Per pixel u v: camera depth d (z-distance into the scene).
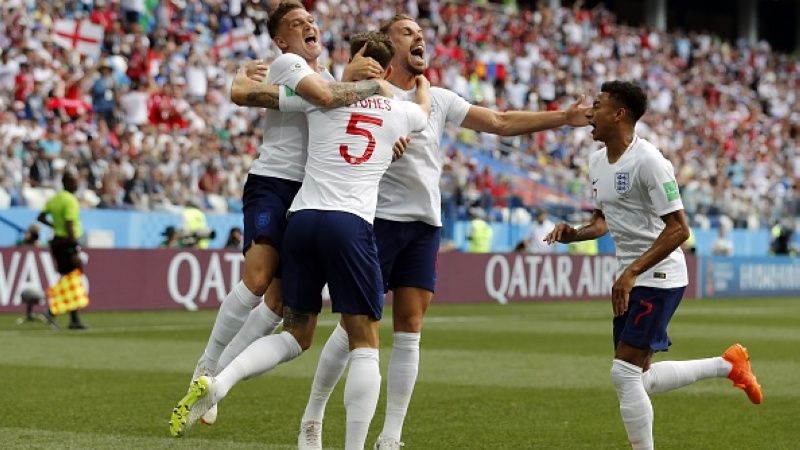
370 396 11.16
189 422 10.75
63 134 37.38
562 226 12.90
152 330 28.00
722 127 69.56
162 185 38.06
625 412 11.78
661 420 15.38
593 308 40.91
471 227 44.06
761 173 65.94
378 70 11.52
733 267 53.09
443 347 25.03
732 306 44.84
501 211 47.31
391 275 12.30
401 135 11.50
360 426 11.14
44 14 43.03
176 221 37.53
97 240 35.28
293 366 20.61
